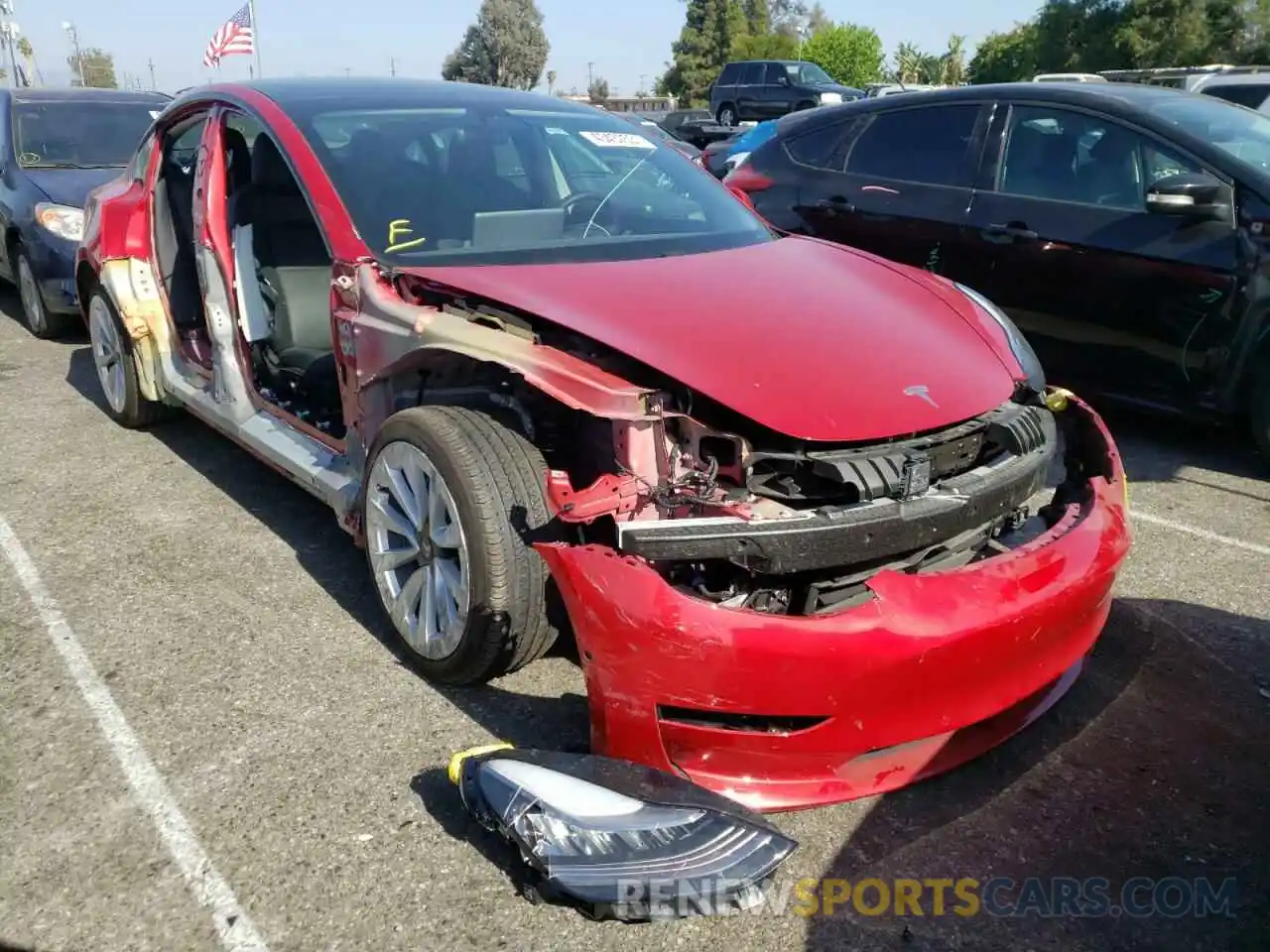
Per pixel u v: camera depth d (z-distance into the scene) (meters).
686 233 3.59
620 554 2.26
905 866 2.33
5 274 7.57
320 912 2.17
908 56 74.56
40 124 7.78
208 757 2.67
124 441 5.09
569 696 2.90
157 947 2.08
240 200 3.94
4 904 2.19
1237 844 2.41
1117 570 2.66
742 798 2.29
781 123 6.67
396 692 2.94
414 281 3.04
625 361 2.53
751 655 2.16
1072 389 5.32
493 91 4.25
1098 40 39.03
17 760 2.66
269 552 3.85
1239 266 4.61
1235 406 4.76
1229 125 5.13
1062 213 5.19
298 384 3.84
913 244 5.74
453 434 2.69
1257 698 2.99
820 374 2.55
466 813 2.45
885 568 2.43
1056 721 2.88
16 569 3.71
